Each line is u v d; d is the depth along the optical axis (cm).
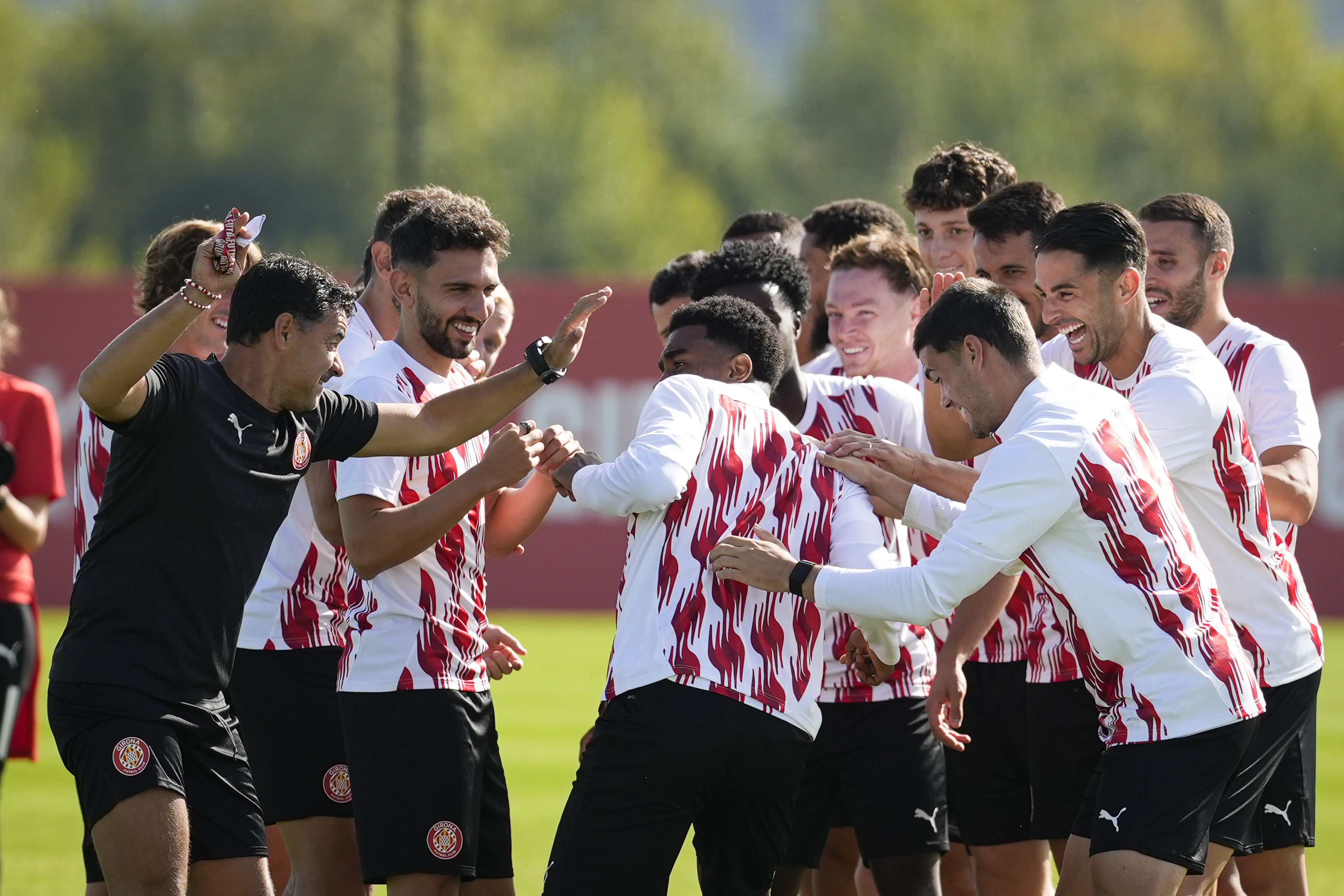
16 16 13575
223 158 13075
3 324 2180
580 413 5638
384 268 1745
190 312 1277
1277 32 14250
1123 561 1341
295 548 1683
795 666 1380
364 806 1488
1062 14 14262
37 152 13088
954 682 1594
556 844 1406
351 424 1452
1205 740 1338
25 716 2058
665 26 15138
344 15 13125
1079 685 1644
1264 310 5388
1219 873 1477
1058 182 13325
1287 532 1703
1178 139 13838
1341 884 2283
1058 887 1453
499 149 12812
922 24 14112
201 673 1398
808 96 14488
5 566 2025
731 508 1393
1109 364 1550
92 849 1541
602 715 1405
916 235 2100
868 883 1834
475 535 1541
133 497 1363
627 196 13150
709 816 1405
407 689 1481
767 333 1472
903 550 1692
